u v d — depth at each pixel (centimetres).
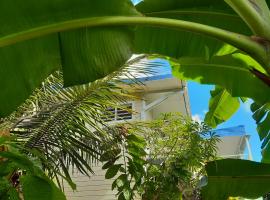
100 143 445
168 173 492
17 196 230
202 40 248
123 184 442
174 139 550
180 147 546
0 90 178
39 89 413
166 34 249
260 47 157
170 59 304
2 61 177
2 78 178
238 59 277
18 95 180
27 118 412
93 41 177
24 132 400
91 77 176
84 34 178
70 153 414
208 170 253
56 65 181
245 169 247
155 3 231
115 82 445
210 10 236
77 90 421
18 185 279
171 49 251
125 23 165
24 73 179
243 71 281
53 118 412
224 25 239
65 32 180
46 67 179
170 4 231
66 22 166
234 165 249
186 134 545
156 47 252
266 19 161
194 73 301
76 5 165
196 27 161
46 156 394
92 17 166
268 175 245
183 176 494
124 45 179
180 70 305
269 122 323
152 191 479
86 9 166
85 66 177
